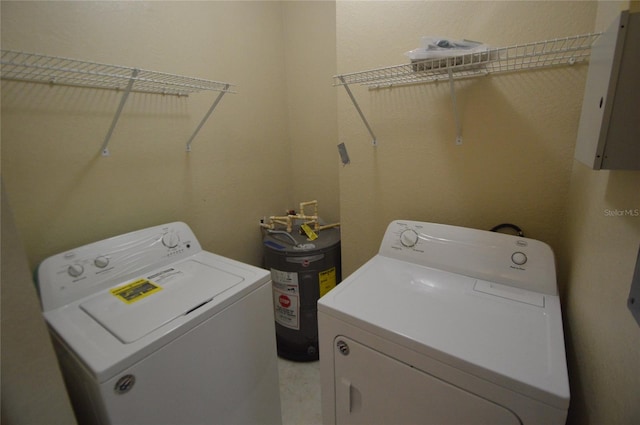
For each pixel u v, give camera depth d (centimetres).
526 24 117
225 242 199
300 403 170
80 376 86
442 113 141
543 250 112
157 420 93
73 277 113
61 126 122
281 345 204
